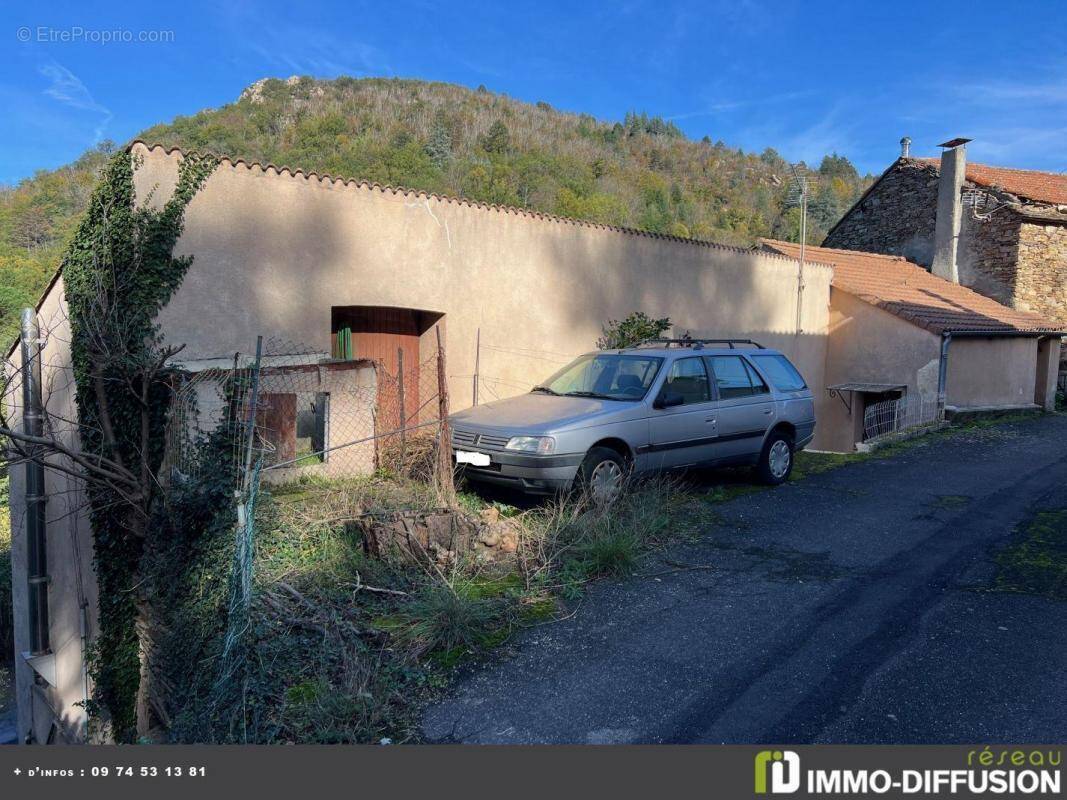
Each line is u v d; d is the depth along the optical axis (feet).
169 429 21.49
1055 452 34.88
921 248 68.03
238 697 12.23
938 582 16.94
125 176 23.04
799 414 28.19
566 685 12.58
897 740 10.61
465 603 14.93
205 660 14.58
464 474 22.91
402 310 31.17
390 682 12.69
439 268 30.60
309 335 26.81
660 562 18.63
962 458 33.35
